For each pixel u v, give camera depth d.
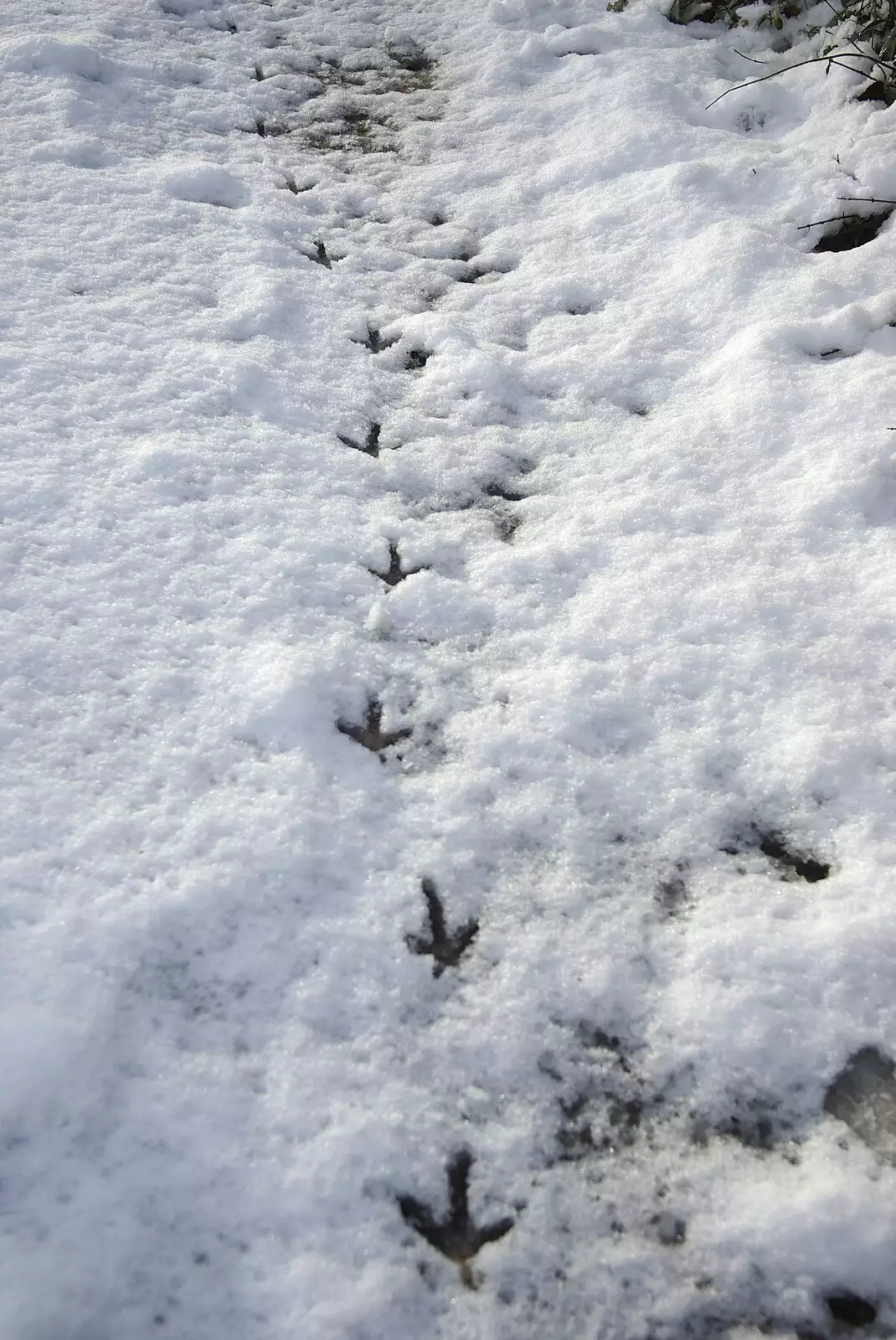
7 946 1.46
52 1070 1.37
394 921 1.60
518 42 4.10
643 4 4.13
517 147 3.58
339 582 2.12
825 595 2.08
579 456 2.48
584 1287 1.29
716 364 2.65
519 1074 1.47
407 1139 1.39
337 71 4.03
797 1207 1.32
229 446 2.36
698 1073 1.47
